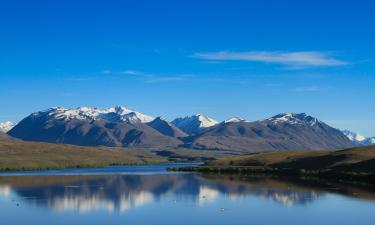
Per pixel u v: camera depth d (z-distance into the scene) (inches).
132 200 3846.0
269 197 3966.5
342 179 5556.1
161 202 3730.3
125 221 2960.1
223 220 2982.3
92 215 3161.9
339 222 2908.5
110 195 4183.1
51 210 3361.2
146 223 2893.7
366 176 5265.8
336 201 3698.3
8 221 2982.3
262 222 2915.8
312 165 7062.0
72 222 2938.0
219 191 4441.4
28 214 3213.6
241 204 3599.9
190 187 4852.4
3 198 3973.9
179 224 2866.6
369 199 3794.3
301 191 4347.9
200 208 3422.7
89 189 4702.3
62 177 6456.7
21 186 5014.8
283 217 3068.4
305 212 3240.7
